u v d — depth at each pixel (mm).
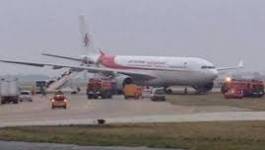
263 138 94250
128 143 88500
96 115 149250
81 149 82625
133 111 164750
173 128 109875
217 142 89375
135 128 109875
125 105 194625
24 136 97625
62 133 101750
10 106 197625
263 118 136000
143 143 88688
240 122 123250
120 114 152625
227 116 143125
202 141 90812
